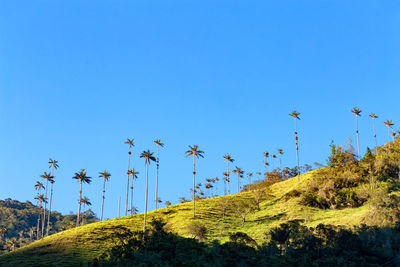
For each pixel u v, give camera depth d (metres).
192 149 128.50
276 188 152.62
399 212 76.56
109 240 99.06
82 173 151.75
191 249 79.88
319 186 118.12
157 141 145.75
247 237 78.62
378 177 110.00
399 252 61.47
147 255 77.31
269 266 66.00
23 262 83.81
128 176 165.88
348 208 102.56
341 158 126.00
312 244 71.25
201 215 119.44
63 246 94.62
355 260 61.31
